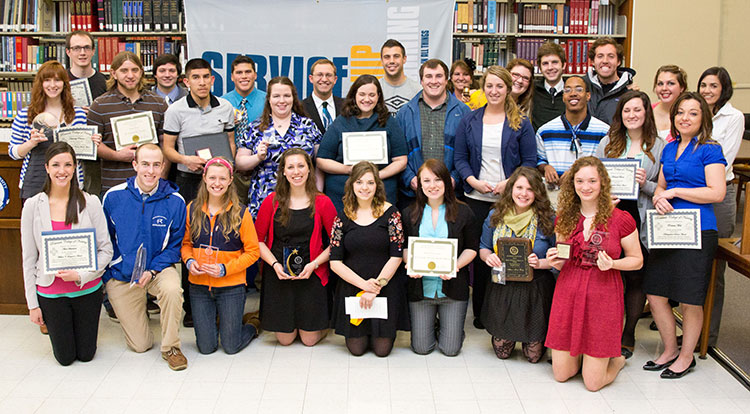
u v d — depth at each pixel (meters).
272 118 3.50
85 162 3.74
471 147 3.42
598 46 3.76
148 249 3.06
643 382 2.91
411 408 2.65
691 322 2.95
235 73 3.95
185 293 3.60
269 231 3.21
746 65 6.72
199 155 3.40
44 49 5.56
